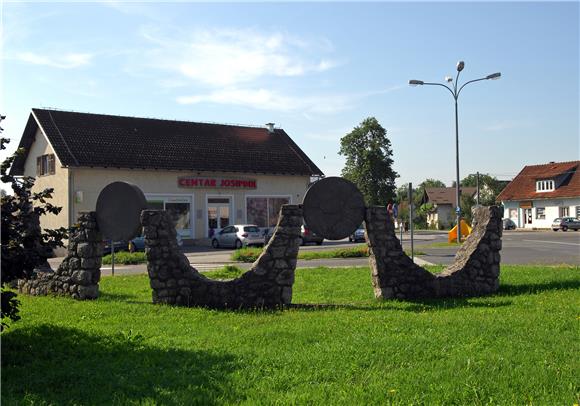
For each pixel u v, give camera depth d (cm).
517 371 591
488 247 1208
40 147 3631
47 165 3566
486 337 748
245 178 4034
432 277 1161
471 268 1191
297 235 1091
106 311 1034
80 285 1214
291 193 4253
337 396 533
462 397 521
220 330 854
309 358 662
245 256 2475
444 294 1165
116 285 1500
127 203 1163
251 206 4075
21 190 771
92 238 1213
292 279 1085
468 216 6919
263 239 3566
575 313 916
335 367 625
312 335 793
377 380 578
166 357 689
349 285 1428
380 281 1141
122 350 731
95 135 3616
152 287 1120
